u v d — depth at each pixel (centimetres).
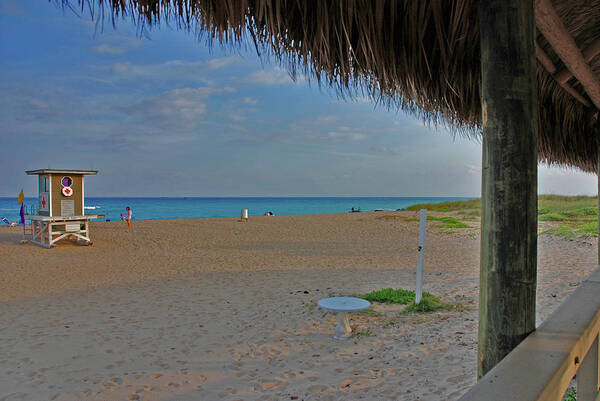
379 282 934
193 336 582
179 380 442
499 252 143
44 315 696
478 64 203
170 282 962
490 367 148
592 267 1024
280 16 138
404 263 1212
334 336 570
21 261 1274
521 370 118
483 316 151
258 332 596
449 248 1544
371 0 152
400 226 2391
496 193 143
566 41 190
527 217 142
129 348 538
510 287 143
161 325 635
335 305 574
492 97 143
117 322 653
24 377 454
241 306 739
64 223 1583
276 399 395
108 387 428
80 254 1415
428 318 636
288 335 580
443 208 3722
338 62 165
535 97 143
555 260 1148
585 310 173
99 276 1044
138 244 1677
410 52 171
